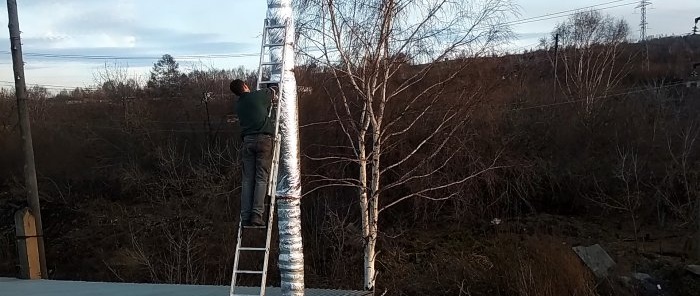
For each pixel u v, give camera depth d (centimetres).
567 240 2138
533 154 2505
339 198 2116
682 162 2239
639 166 2416
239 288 945
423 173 1888
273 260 1884
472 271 1814
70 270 2445
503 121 2316
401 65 1530
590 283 1609
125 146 3247
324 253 2056
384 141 1594
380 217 2184
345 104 1548
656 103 2789
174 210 2552
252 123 637
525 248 1766
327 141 1914
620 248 2047
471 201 2241
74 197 3105
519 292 1600
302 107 1775
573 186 2506
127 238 2475
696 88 3031
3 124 3350
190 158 3016
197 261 2083
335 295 850
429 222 2239
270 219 594
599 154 2580
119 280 2139
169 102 3719
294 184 575
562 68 4600
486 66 1658
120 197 3083
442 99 1661
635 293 1636
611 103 2881
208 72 3922
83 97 3891
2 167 3225
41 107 3716
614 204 2412
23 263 1315
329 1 1434
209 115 3369
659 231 2234
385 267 1988
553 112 2786
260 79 634
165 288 970
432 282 1841
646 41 5956
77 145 3278
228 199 2441
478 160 2038
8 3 1603
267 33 596
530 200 2492
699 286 1658
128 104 3616
